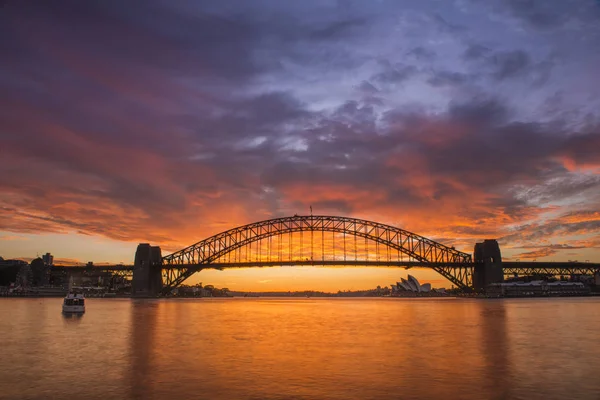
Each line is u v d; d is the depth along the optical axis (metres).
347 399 22.81
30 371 29.23
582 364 31.41
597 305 126.38
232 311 111.44
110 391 24.33
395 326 62.22
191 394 23.75
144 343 42.84
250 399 22.84
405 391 24.25
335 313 102.38
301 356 35.22
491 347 39.88
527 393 23.83
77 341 44.22
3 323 65.31
